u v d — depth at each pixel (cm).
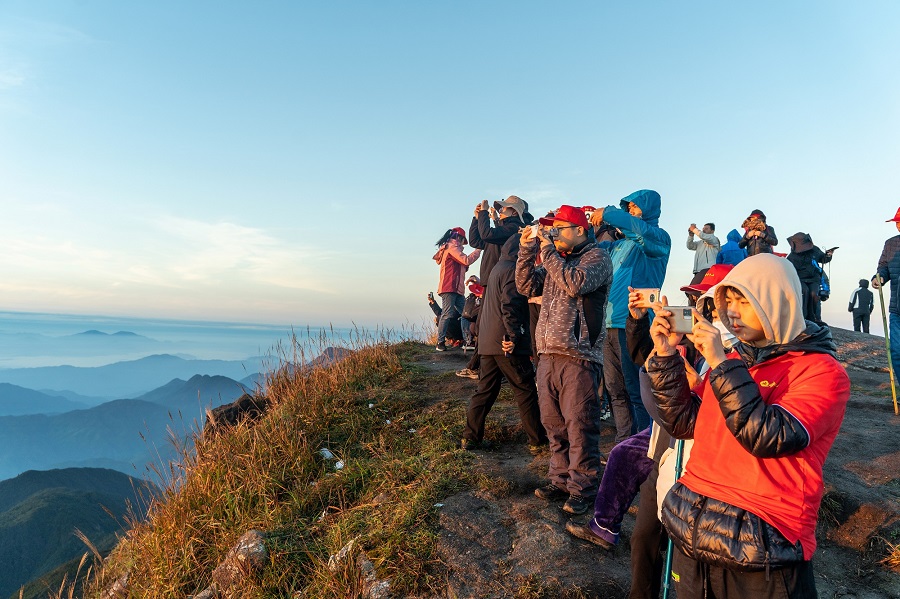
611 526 368
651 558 284
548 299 437
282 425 622
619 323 520
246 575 404
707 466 193
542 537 384
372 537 395
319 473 544
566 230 438
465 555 370
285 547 418
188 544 473
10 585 11356
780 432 166
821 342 185
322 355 862
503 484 455
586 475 416
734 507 182
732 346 218
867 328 1519
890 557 368
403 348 1092
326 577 377
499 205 827
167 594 442
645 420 522
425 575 356
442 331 1080
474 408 553
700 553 187
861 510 413
